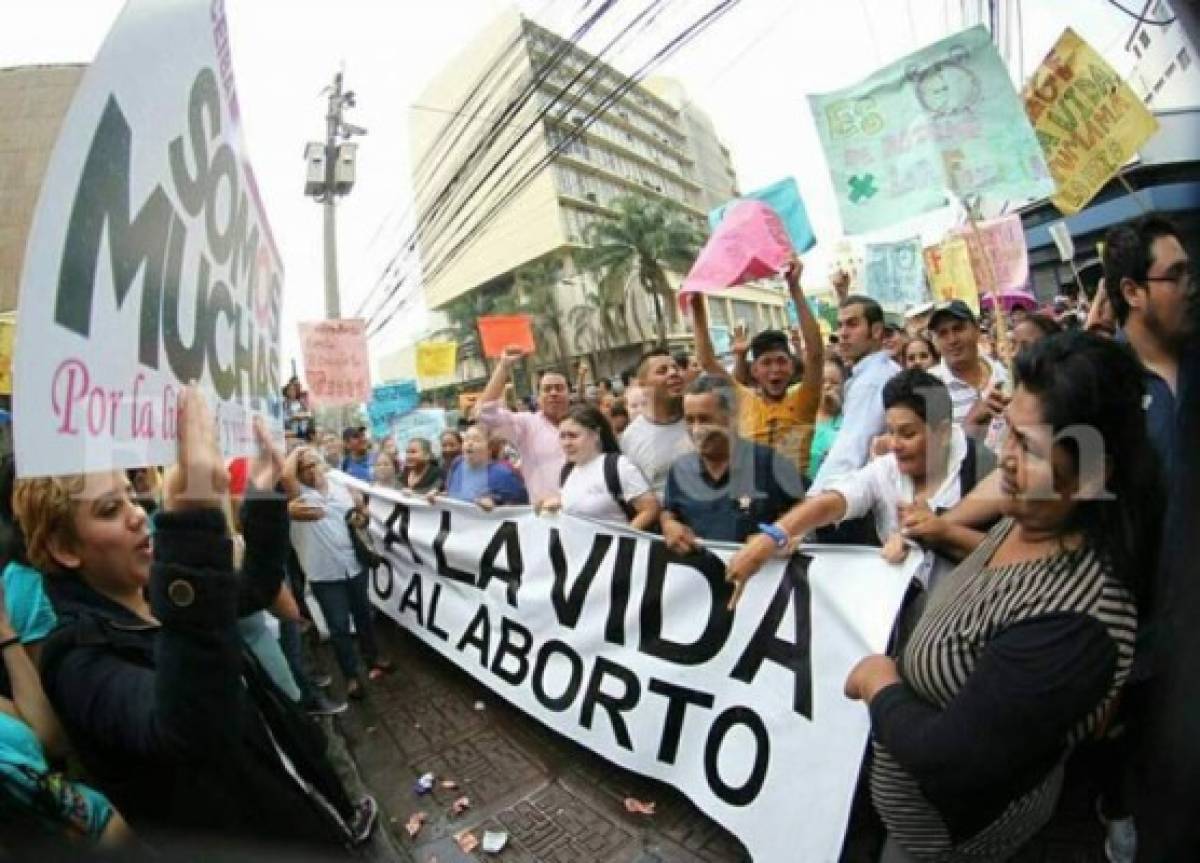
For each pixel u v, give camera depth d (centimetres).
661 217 2914
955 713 100
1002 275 466
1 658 113
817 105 307
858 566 195
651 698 236
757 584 215
